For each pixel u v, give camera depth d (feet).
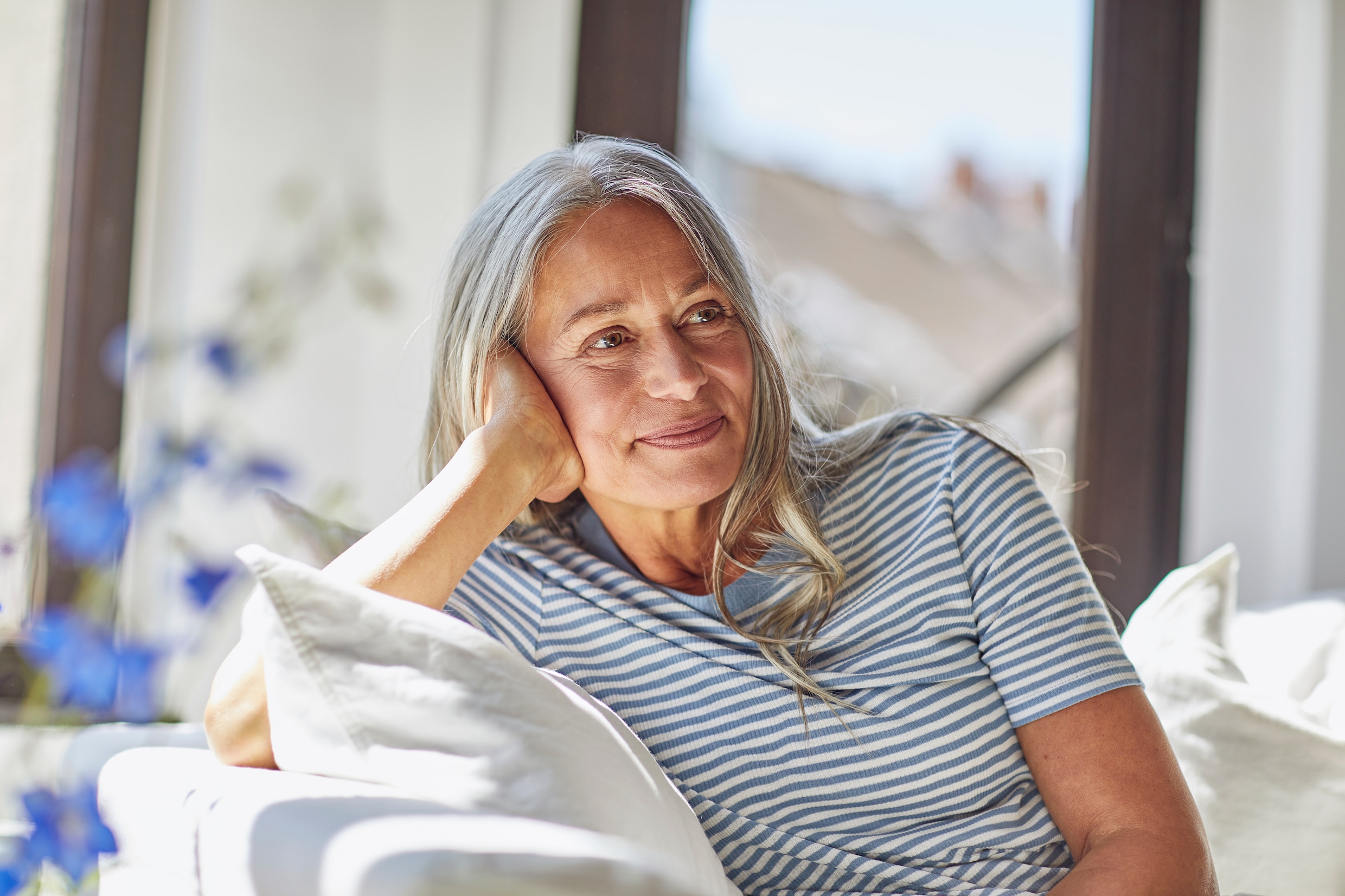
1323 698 4.62
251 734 3.17
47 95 6.51
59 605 5.75
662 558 3.96
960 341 18.75
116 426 6.41
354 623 2.90
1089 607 3.55
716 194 4.25
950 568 3.64
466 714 2.77
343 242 7.04
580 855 2.19
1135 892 3.05
